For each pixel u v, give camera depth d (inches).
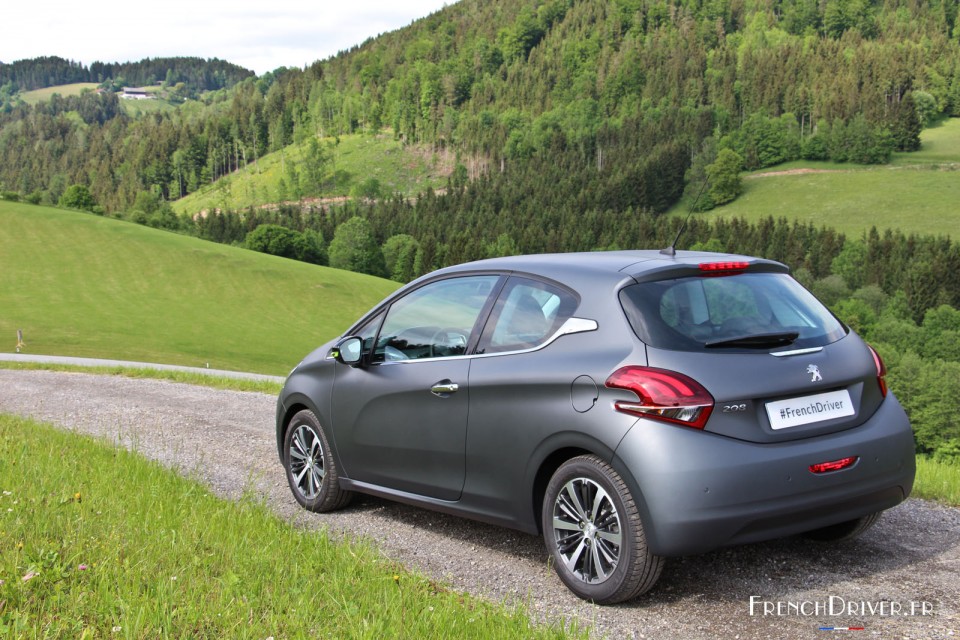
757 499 137.6
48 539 161.3
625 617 139.2
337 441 207.0
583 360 150.1
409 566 168.6
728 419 140.0
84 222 4308.6
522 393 158.1
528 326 164.9
